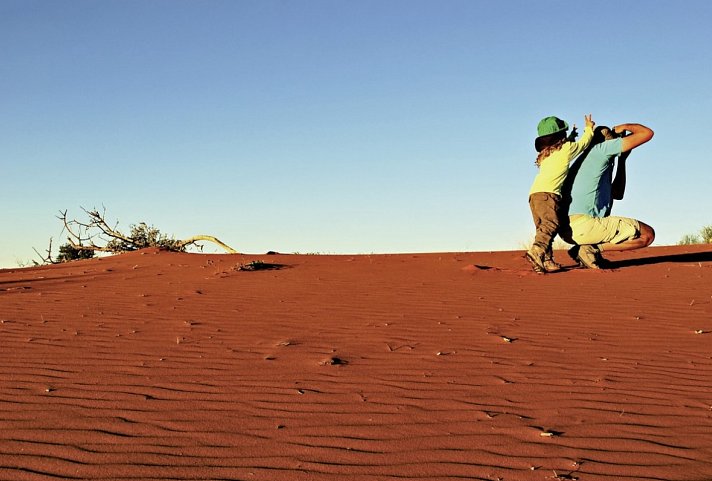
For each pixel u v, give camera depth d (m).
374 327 8.75
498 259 16.17
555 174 12.93
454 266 14.67
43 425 5.24
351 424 5.22
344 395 5.95
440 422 5.25
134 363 7.11
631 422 5.22
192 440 4.92
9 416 5.45
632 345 7.71
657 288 11.12
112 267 16.97
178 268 15.95
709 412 5.45
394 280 12.80
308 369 6.81
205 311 10.07
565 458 4.54
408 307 10.07
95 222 27.33
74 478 4.30
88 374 6.70
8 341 8.21
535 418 5.32
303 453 4.67
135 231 27.64
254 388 6.18
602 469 4.36
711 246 17.70
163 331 8.71
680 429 5.06
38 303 11.23
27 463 4.53
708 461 4.47
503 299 10.55
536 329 8.54
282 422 5.28
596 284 11.65
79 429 5.15
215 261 17.05
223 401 5.81
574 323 8.85
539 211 13.09
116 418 5.39
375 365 6.94
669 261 14.46
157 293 12.01
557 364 6.93
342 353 7.45
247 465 4.48
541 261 13.07
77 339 8.30
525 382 6.31
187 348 7.75
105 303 11.04
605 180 13.10
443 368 6.81
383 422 5.26
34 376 6.64
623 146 12.56
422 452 4.67
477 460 4.52
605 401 5.75
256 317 9.54
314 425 5.20
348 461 4.53
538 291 11.17
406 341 7.97
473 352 7.43
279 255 18.62
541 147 13.05
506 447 4.74
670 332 8.32
